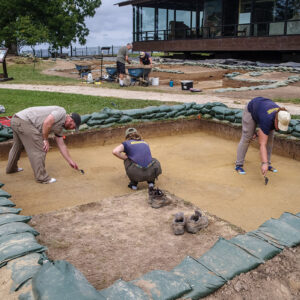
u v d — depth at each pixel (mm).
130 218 3373
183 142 7113
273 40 19328
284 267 2439
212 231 3088
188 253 2730
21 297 1960
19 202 4098
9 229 2752
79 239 2941
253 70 18094
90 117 6672
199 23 25906
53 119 4312
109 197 3932
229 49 21844
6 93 10719
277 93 11219
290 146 6035
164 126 7473
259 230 2863
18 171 5203
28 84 14148
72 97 9914
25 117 4402
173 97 10445
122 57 13656
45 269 2086
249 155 6277
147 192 4062
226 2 22469
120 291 2039
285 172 5340
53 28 35844
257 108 4621
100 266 2541
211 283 2201
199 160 5953
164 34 27062
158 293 2062
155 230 3123
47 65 25062
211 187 4715
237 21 22312
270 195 4445
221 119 7500
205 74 18703
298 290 2301
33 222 3256
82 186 4660
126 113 7156
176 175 5199
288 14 18750
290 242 2693
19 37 29453
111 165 5590
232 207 4066
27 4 31594
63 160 5773
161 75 19078
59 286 1928
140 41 28594
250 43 20547
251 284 2262
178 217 3102
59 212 3486
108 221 3305
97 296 1909
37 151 4559
